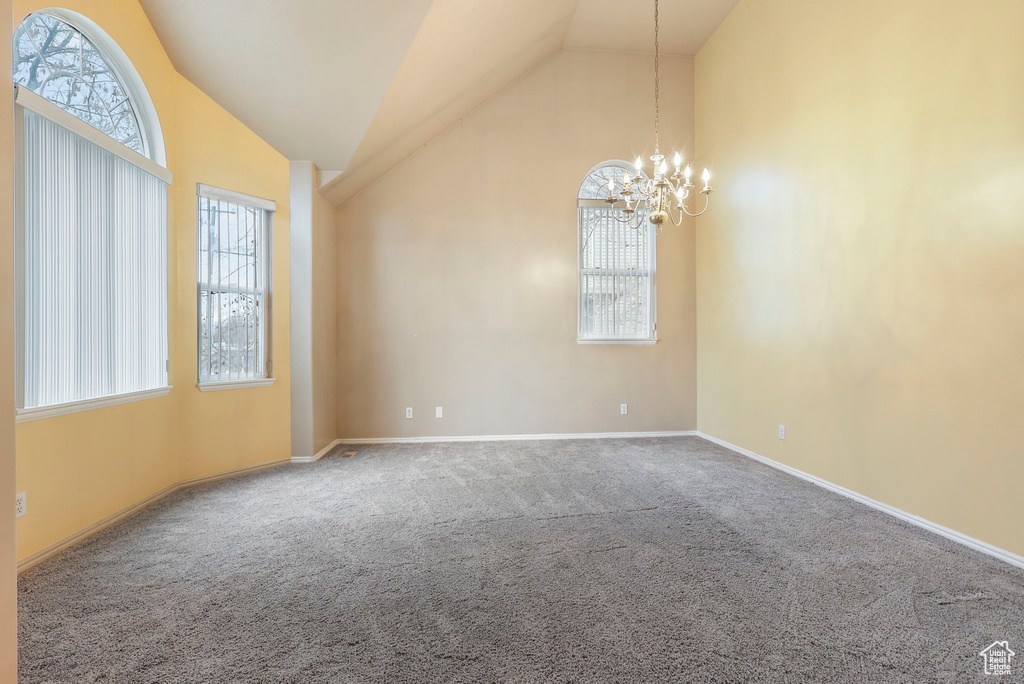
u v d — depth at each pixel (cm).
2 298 103
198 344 366
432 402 511
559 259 523
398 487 357
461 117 510
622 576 221
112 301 287
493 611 192
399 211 508
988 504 243
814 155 360
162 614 190
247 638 175
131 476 305
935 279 269
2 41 102
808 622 184
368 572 226
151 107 322
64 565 232
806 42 367
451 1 314
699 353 530
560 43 510
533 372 520
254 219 404
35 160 235
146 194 317
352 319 503
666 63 534
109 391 285
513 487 356
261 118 379
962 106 254
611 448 476
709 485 359
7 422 104
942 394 265
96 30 276
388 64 333
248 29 311
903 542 257
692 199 536
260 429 407
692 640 173
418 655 165
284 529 278
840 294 336
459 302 513
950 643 171
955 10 257
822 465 354
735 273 461
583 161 525
